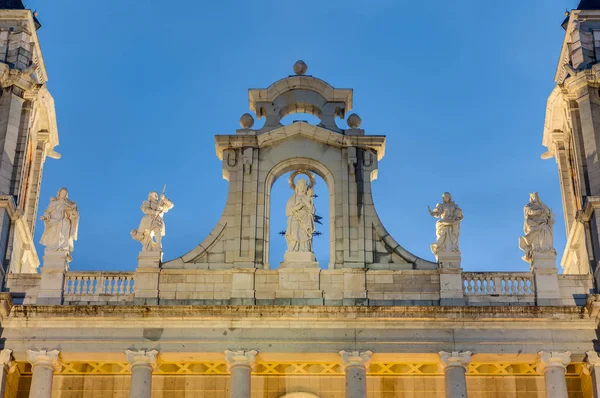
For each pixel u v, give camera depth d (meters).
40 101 54.50
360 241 49.66
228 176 51.22
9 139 51.53
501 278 48.91
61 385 49.75
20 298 48.31
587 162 51.25
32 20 54.78
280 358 46.94
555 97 54.94
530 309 47.12
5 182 50.72
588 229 49.97
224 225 49.94
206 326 46.97
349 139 51.62
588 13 54.59
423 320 47.06
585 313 47.28
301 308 46.84
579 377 49.66
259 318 47.00
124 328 46.97
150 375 46.44
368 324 47.03
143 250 49.06
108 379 49.97
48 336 46.81
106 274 48.75
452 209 49.66
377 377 50.09
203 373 49.88
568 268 54.06
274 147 51.84
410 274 48.81
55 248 48.97
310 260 49.06
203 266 48.88
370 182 51.06
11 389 48.53
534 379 50.31
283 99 53.03
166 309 46.94
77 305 46.94
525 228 49.88
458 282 48.47
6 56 53.25
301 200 50.22
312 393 49.59
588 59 53.31
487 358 47.12
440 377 50.09
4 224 49.31
